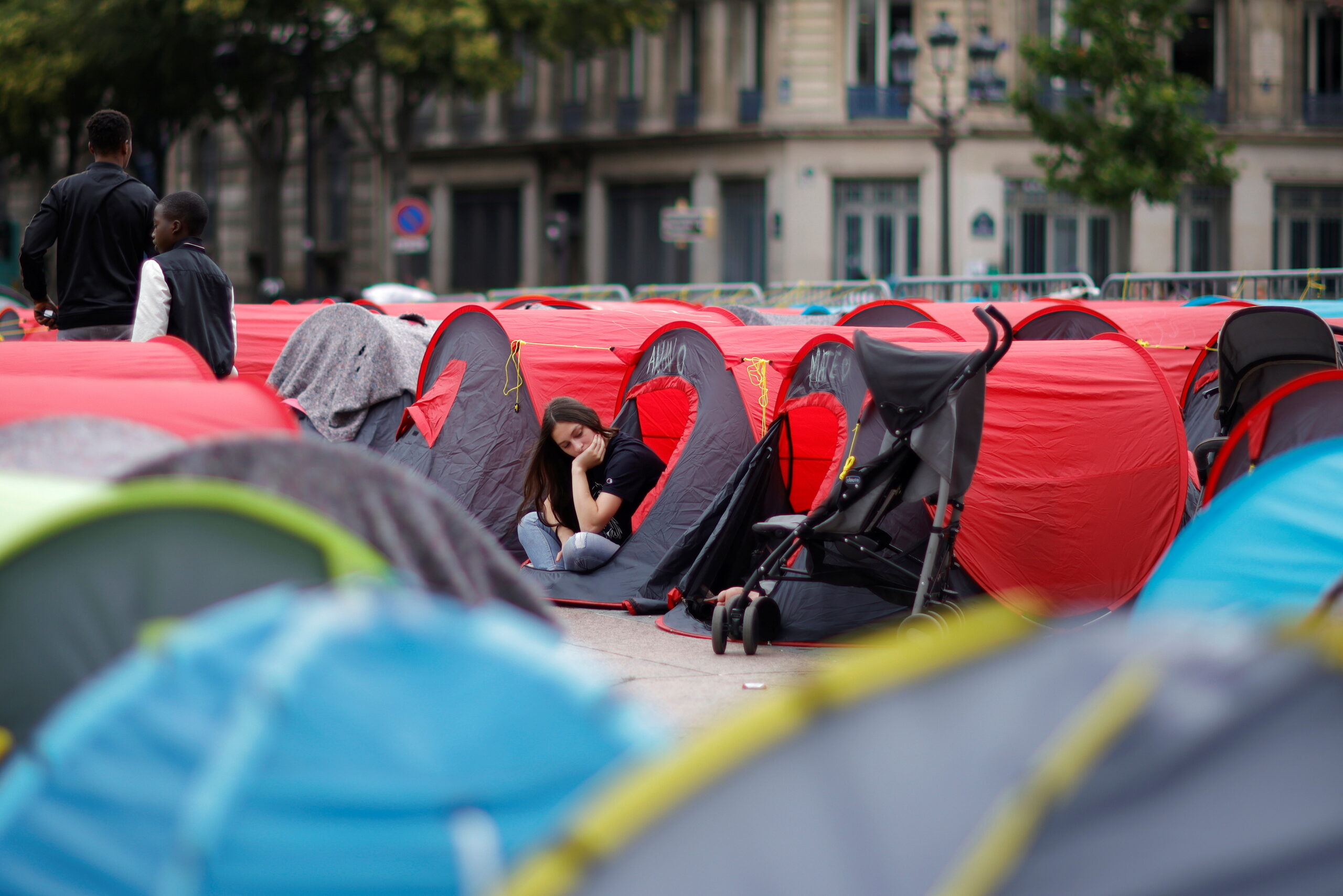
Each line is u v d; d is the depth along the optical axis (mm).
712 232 45031
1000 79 50031
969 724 2281
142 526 3621
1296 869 2088
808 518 9461
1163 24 40594
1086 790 2123
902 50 37000
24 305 35031
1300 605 5699
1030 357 10406
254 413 6516
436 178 61688
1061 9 47875
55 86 48594
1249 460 8961
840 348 10750
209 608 3598
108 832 2715
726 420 11852
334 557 3656
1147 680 2207
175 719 2795
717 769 2295
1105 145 40156
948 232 37438
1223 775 2143
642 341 14242
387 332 14781
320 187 63406
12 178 69875
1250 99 53469
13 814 2770
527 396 13391
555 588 11562
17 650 3557
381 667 2883
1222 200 53719
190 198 10797
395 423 14609
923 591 9062
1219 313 17125
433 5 47125
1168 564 6301
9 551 3541
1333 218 54625
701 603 10539
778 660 9430
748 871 2213
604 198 57906
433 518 4262
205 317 10625
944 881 2113
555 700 3000
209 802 2633
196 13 46156
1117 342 10648
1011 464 10055
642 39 56594
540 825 2854
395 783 2750
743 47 54219
